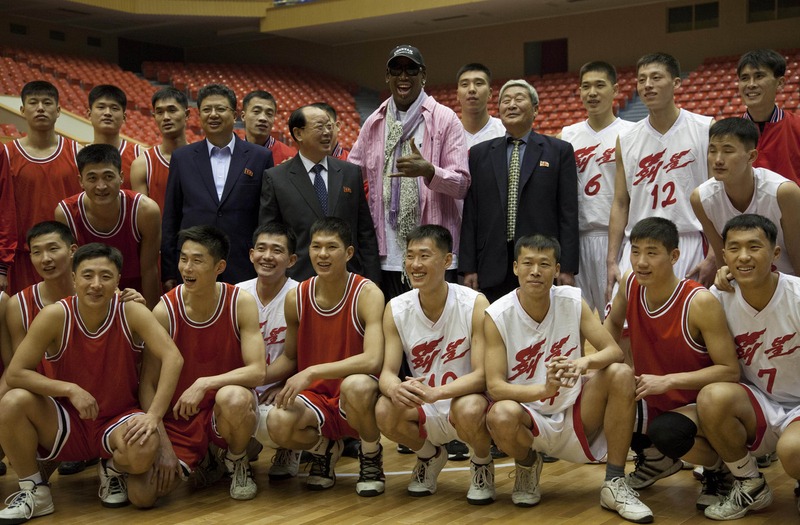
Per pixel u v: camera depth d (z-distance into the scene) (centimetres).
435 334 271
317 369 263
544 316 259
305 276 323
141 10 1301
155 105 370
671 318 250
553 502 252
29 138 354
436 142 334
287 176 329
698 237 320
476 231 337
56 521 241
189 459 262
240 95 1349
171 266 333
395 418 254
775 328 240
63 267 275
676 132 320
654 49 1277
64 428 254
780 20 1178
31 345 252
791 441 223
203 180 336
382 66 1502
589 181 359
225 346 276
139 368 280
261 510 249
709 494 246
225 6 1342
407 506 250
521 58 1384
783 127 309
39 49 1380
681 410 243
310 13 1335
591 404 247
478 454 253
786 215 264
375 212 347
